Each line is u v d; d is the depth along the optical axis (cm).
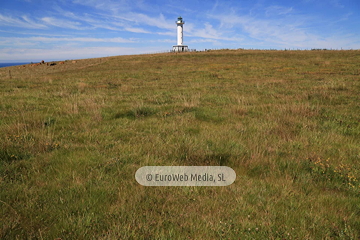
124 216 300
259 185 386
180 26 8381
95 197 340
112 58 6238
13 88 1661
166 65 3812
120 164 447
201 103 1102
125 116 883
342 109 948
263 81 1853
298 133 662
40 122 736
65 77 2528
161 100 1190
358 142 596
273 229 281
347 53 4416
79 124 736
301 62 3372
